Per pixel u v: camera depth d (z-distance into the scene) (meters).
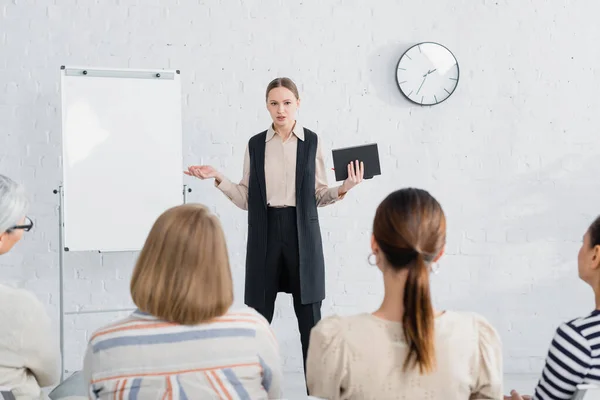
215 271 1.21
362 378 1.17
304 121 3.40
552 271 3.52
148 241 1.24
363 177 2.71
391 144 3.45
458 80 3.45
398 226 1.18
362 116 3.43
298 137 2.75
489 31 3.45
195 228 1.22
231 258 3.43
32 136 3.29
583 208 3.52
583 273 1.37
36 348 1.46
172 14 3.33
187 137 3.37
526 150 3.49
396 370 1.16
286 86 2.71
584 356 1.21
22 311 1.44
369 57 3.42
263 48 3.37
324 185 2.86
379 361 1.17
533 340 3.53
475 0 3.44
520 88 3.47
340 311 3.47
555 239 3.51
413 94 3.42
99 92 3.06
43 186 3.31
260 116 3.39
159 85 3.12
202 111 3.37
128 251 3.40
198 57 3.35
